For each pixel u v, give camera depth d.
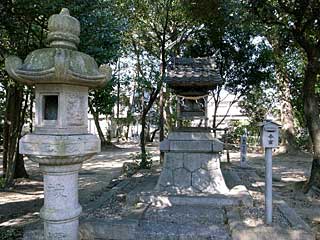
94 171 12.57
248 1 8.09
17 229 5.29
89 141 3.63
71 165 3.56
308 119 8.40
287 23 8.52
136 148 23.81
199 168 6.55
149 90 14.48
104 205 6.02
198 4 8.33
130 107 27.28
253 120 22.03
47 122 3.51
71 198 3.62
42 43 6.82
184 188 6.46
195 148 6.48
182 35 13.14
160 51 13.13
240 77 14.11
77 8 5.68
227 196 6.11
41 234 4.54
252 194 6.99
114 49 6.92
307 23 8.07
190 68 6.70
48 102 3.61
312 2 7.68
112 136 29.86
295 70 16.27
